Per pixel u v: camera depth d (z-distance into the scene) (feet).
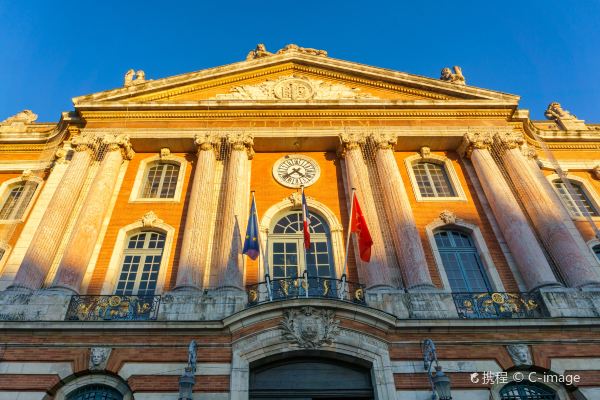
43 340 34.47
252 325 34.71
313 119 54.13
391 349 34.60
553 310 36.73
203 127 53.11
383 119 54.44
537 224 44.96
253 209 39.78
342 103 54.19
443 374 30.48
